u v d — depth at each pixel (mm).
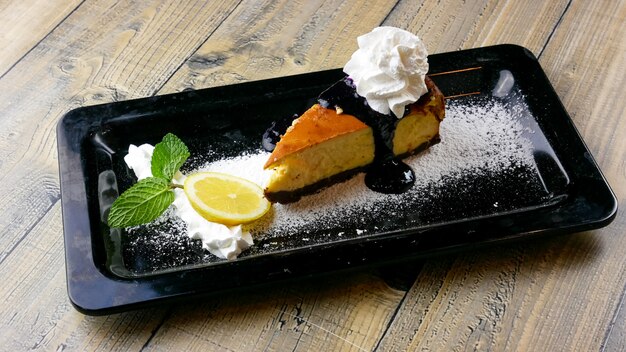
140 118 637
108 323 556
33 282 574
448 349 547
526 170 617
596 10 720
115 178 615
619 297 564
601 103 664
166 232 585
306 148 594
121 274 564
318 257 563
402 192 609
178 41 704
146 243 580
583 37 704
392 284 570
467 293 567
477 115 649
